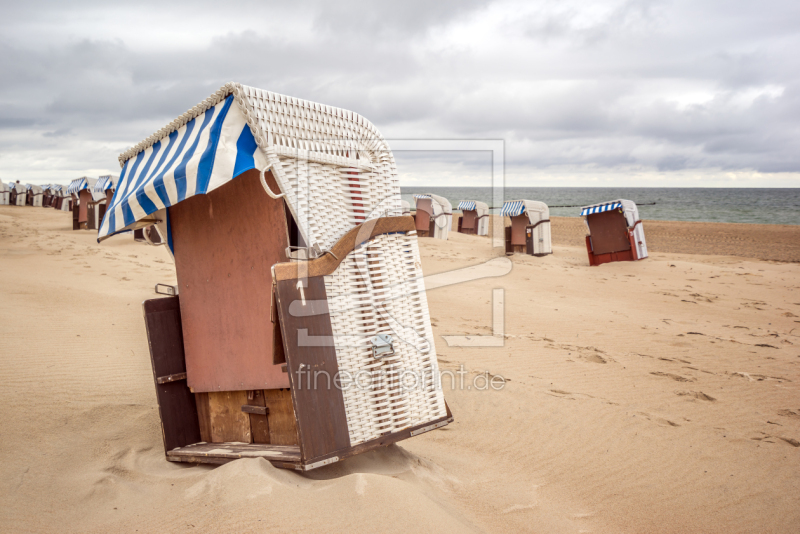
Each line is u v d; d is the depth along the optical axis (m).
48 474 3.36
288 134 3.21
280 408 3.68
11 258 13.17
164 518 2.69
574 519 3.28
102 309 8.34
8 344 5.96
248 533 2.44
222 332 3.90
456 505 3.25
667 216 58.41
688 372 6.42
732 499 3.58
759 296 12.07
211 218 3.93
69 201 35.38
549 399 5.45
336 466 3.44
